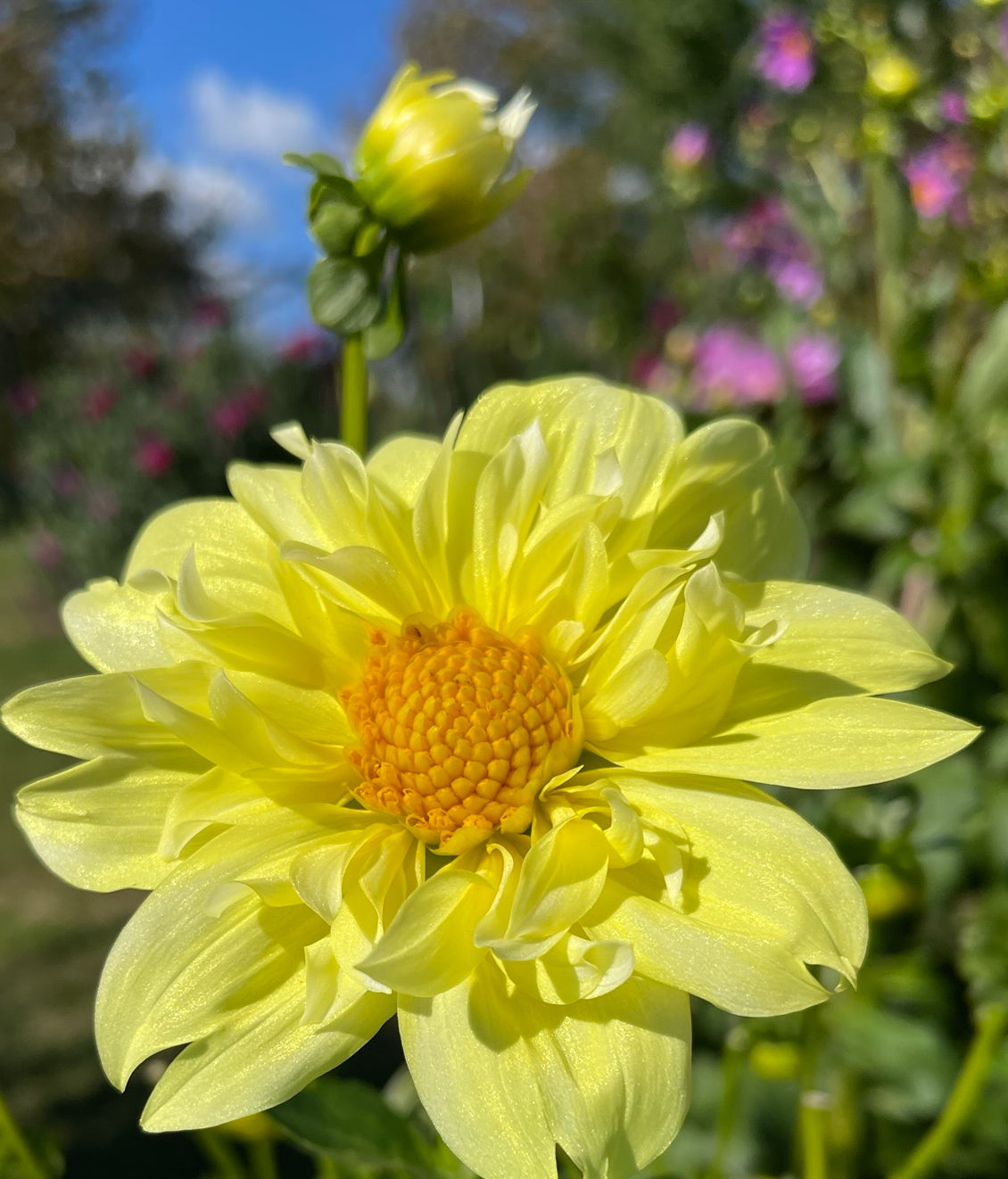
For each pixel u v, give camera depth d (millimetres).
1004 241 426
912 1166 187
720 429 151
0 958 577
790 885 113
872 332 476
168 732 140
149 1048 115
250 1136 188
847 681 132
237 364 1124
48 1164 188
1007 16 422
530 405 155
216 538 154
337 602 147
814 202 512
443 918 117
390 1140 157
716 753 127
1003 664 346
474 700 139
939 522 358
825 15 488
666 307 708
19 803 133
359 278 174
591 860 120
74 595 152
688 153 699
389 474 161
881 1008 261
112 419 1103
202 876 124
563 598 146
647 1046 108
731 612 125
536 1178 102
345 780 145
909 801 210
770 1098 287
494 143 171
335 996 113
